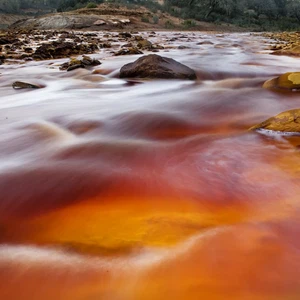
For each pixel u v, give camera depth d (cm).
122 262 192
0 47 1805
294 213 244
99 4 5291
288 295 166
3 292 172
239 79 921
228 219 237
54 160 364
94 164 349
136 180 307
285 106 604
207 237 213
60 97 726
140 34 3419
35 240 220
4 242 219
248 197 269
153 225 230
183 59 1384
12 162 359
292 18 7106
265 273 181
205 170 326
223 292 168
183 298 165
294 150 370
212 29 4972
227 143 405
